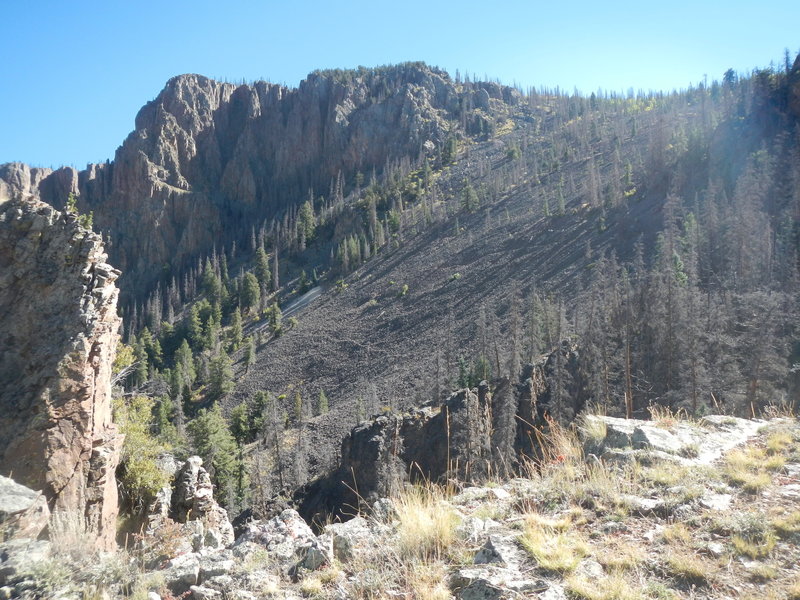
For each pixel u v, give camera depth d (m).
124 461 21.23
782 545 5.25
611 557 5.36
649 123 197.12
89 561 6.48
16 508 7.20
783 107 112.38
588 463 8.27
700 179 109.38
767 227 67.25
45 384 15.02
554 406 40.94
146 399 28.31
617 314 53.62
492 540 5.82
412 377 90.12
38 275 16.62
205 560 6.57
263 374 122.50
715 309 46.25
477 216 169.12
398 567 5.64
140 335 160.75
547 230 133.88
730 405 34.06
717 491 6.66
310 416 88.88
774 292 46.97
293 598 5.38
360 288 154.75
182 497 22.05
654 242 97.31
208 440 49.00
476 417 36.62
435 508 6.68
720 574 4.89
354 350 119.81
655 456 7.86
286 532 7.09
